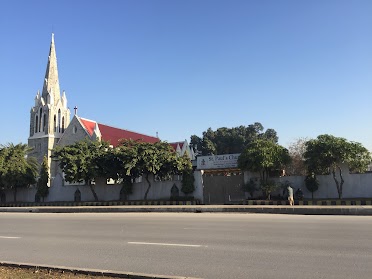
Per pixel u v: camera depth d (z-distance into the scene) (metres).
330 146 24.84
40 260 8.85
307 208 18.89
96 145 33.03
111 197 33.59
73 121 55.28
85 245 10.73
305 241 10.10
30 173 37.22
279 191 27.30
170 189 31.00
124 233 12.88
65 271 7.45
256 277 6.78
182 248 9.70
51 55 66.50
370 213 17.52
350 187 25.88
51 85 65.12
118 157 30.38
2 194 38.12
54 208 26.23
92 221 17.58
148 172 30.31
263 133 91.88
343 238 10.42
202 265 7.80
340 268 7.22
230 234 11.76
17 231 14.55
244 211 20.69
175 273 7.23
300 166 40.59
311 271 7.06
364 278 6.52
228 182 29.30
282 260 8.02
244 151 27.83
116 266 7.98
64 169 31.06
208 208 21.72
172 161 29.53
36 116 63.88
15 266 8.00
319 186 26.53
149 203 29.97
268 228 12.88
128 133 61.91
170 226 14.36
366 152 25.08
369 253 8.47
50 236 12.83
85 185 35.09
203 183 29.92
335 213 18.22
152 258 8.63
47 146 60.62
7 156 36.03
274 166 26.34
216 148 85.19
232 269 7.39
